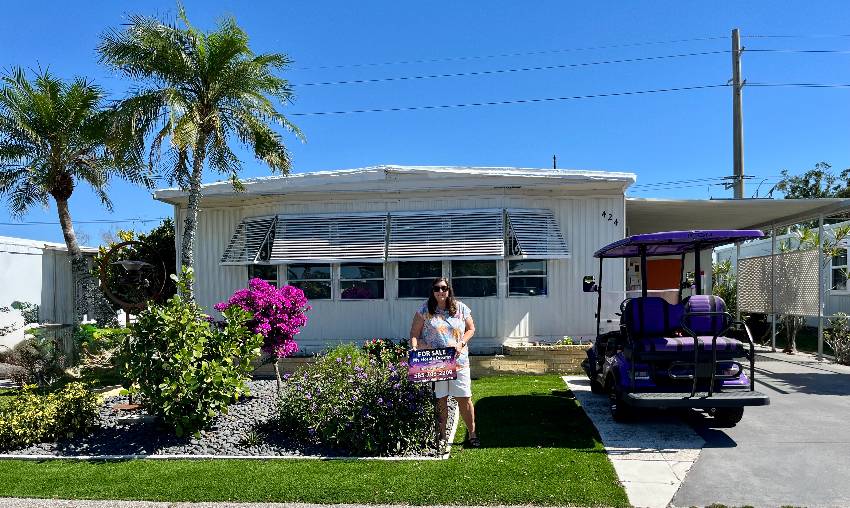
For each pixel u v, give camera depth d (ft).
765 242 62.75
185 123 29.35
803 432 22.11
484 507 15.64
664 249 27.73
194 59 31.68
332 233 37.06
